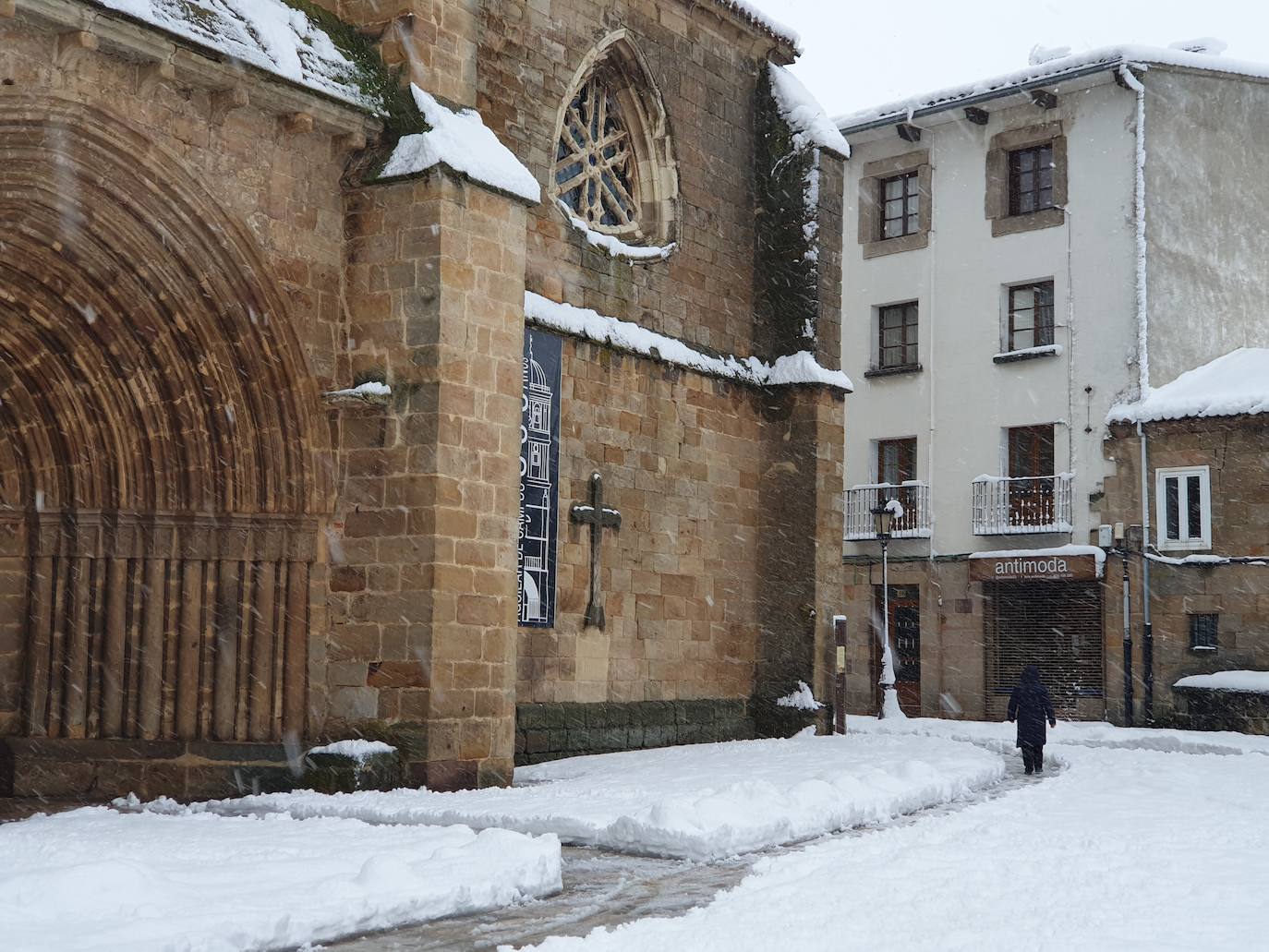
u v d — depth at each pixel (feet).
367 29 55.72
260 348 51.70
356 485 53.42
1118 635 108.88
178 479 52.44
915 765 54.34
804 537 82.33
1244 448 104.63
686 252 79.51
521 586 65.72
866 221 128.06
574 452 70.13
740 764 62.03
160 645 52.26
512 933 27.73
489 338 54.90
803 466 82.84
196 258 49.65
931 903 30.25
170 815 44.19
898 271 125.80
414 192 53.67
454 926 28.30
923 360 123.54
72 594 52.85
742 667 81.71
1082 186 116.16
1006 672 116.47
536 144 69.41
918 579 121.19
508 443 55.47
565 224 70.95
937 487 121.29
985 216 121.19
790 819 40.78
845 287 128.77
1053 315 117.29
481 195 54.90
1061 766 71.15
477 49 61.11
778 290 84.43
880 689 115.24
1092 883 33.30
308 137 53.26
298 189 52.95
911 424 123.54
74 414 51.88
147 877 28.02
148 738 51.93
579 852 38.42
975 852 38.01
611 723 70.95
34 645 52.75
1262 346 119.55
